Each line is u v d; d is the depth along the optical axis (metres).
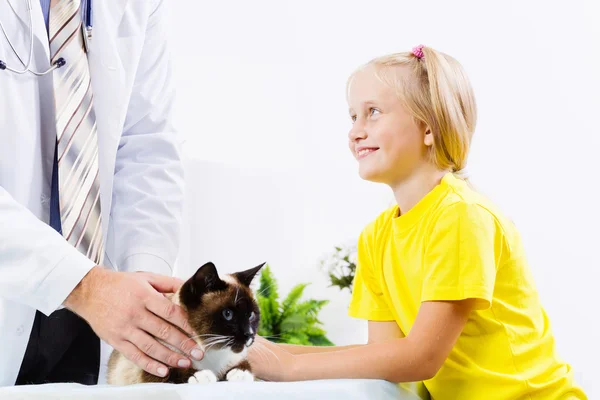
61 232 1.25
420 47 1.27
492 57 2.73
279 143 3.22
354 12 3.11
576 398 1.14
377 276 1.30
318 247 3.17
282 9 3.18
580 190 2.61
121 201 1.43
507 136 2.68
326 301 2.98
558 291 2.56
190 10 3.20
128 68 1.43
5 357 1.12
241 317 1.03
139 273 1.10
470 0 2.79
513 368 1.11
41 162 1.27
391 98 1.19
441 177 1.22
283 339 2.88
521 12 2.71
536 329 1.17
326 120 3.20
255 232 3.18
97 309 0.98
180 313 0.98
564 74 2.66
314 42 3.17
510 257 1.16
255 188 3.20
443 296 1.04
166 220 1.41
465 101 1.25
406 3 2.98
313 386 0.84
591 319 2.53
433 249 1.09
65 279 0.98
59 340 1.17
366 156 1.21
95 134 1.29
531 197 2.64
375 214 3.19
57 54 1.27
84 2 1.37
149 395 0.71
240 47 3.21
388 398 0.95
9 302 1.10
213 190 3.18
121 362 1.01
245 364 1.03
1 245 0.99
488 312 1.12
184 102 3.21
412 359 1.02
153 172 1.45
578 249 2.58
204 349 0.99
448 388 1.14
